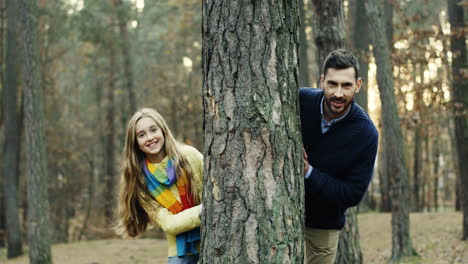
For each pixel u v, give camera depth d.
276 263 2.46
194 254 3.50
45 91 23.52
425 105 12.68
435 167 24.92
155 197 3.44
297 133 2.58
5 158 17.33
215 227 2.52
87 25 22.45
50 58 23.53
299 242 2.56
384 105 10.93
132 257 15.35
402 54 12.34
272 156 2.47
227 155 2.49
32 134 12.05
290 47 2.56
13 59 17.14
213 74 2.53
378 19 10.73
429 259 10.57
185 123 24.31
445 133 26.55
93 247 17.66
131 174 3.49
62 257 16.00
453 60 12.20
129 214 3.55
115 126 29.92
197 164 3.48
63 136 26.31
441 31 12.32
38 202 12.15
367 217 16.80
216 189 2.52
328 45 6.90
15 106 17.27
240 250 2.46
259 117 2.46
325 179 3.10
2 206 21.55
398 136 10.88
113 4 24.09
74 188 26.86
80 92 31.41
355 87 3.04
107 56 26.83
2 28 20.27
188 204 3.43
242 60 2.48
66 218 26.20
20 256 17.31
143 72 28.88
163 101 25.64
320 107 3.20
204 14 2.59
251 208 2.46
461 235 12.66
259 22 2.47
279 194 2.48
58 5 21.94
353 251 7.18
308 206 3.42
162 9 26.78
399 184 10.95
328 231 3.59
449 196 32.19
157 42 28.81
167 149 3.43
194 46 26.58
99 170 31.34
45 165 12.27
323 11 6.89
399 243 10.92
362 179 3.25
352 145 3.20
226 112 2.49
